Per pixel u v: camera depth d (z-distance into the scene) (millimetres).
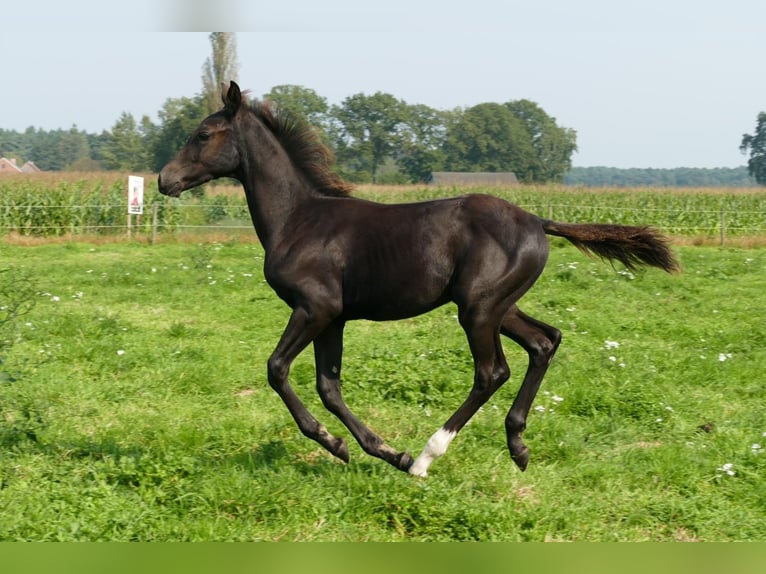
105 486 5461
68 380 8289
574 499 5688
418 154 78062
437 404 7930
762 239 23766
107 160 76688
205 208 27375
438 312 12328
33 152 127375
